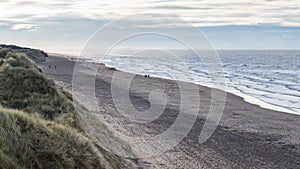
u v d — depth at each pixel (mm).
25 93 13859
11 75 15289
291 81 53656
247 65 94062
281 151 15492
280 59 133125
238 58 139750
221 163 12766
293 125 21906
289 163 13789
